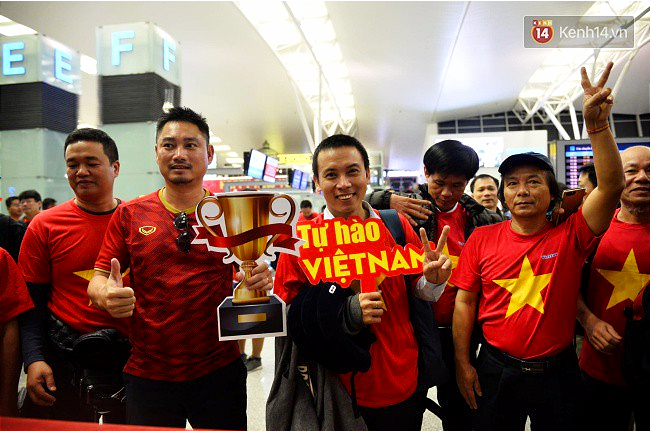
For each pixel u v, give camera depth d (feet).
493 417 4.04
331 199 3.53
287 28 26.21
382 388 3.46
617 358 4.40
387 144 59.57
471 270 4.35
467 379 4.21
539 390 3.77
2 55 6.79
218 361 3.86
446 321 4.88
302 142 51.47
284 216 2.92
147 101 11.34
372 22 22.08
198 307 3.75
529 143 29.91
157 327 3.70
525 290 3.88
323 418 3.08
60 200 9.79
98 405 3.98
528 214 3.93
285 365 3.27
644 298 3.72
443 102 36.76
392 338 3.59
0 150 7.74
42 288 4.47
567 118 26.11
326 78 35.53
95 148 4.47
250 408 5.74
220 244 2.85
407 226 4.05
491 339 4.08
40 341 4.29
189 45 23.00
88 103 14.98
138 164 11.20
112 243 3.91
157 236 3.84
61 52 8.08
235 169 26.00
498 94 34.30
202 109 34.99
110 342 3.94
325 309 3.03
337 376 3.23
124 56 11.51
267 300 2.90
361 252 3.05
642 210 4.32
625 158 4.41
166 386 3.72
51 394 4.39
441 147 4.96
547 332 3.77
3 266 4.14
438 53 25.17
